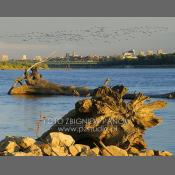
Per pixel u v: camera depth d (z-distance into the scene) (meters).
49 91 121.88
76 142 49.88
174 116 74.69
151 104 50.47
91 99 49.50
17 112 83.75
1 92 132.62
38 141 46.78
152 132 60.62
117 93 49.34
